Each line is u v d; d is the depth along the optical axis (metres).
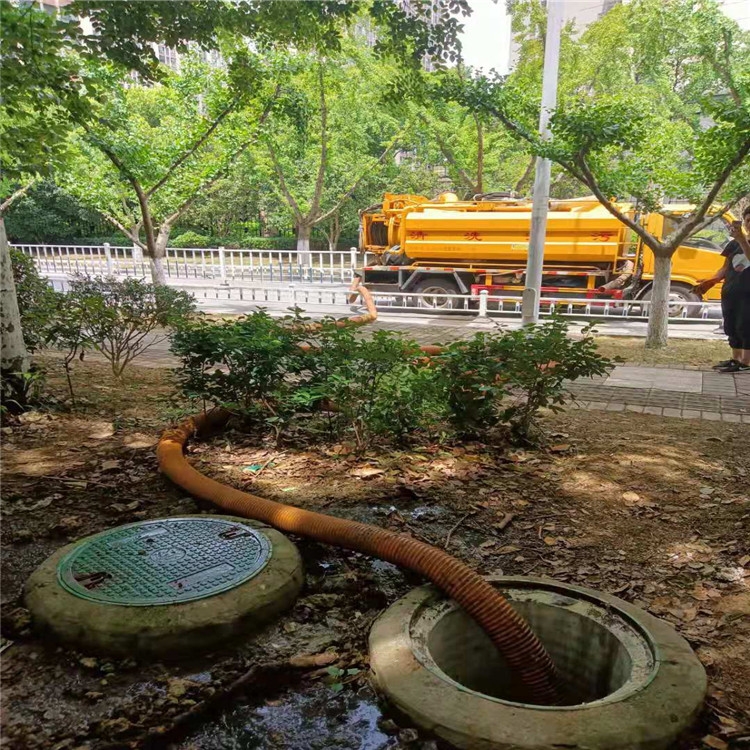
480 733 1.96
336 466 4.46
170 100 13.27
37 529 3.42
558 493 4.12
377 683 2.26
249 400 4.99
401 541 2.90
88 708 2.16
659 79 15.30
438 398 4.73
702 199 9.70
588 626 2.60
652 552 3.37
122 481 4.09
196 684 2.28
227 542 3.10
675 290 14.10
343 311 14.41
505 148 21.33
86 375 7.24
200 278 19.84
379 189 27.95
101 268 20.41
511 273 14.66
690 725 2.06
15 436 4.94
